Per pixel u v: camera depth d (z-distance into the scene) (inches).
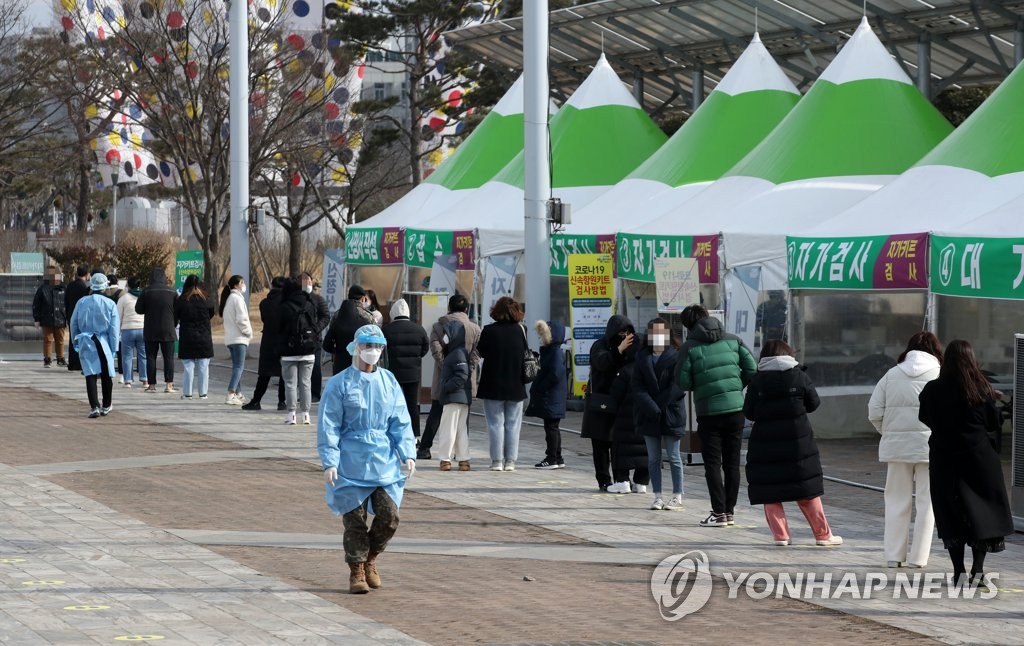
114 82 2630.4
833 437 1218.6
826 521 735.1
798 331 1205.7
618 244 1332.4
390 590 596.7
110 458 1026.1
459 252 1519.4
